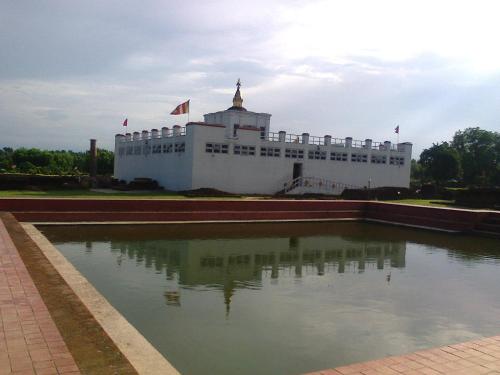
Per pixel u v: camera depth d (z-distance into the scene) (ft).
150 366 17.48
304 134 123.85
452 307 31.53
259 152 116.57
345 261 47.37
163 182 122.52
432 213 73.46
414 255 51.49
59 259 36.19
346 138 131.23
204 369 20.65
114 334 20.70
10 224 50.01
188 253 48.26
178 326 26.05
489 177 205.67
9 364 15.85
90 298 26.14
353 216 83.30
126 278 36.65
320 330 26.14
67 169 232.73
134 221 66.33
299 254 50.37
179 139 113.91
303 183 122.01
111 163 226.58
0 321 20.20
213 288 34.78
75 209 63.62
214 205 71.77
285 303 31.37
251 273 40.52
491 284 38.22
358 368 17.74
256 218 74.64
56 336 18.67
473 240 63.10
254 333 25.30
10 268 30.14
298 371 20.71
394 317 29.07
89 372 15.52
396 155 140.26
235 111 137.08
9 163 230.68
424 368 17.79
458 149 222.69
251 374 20.26
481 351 19.75
